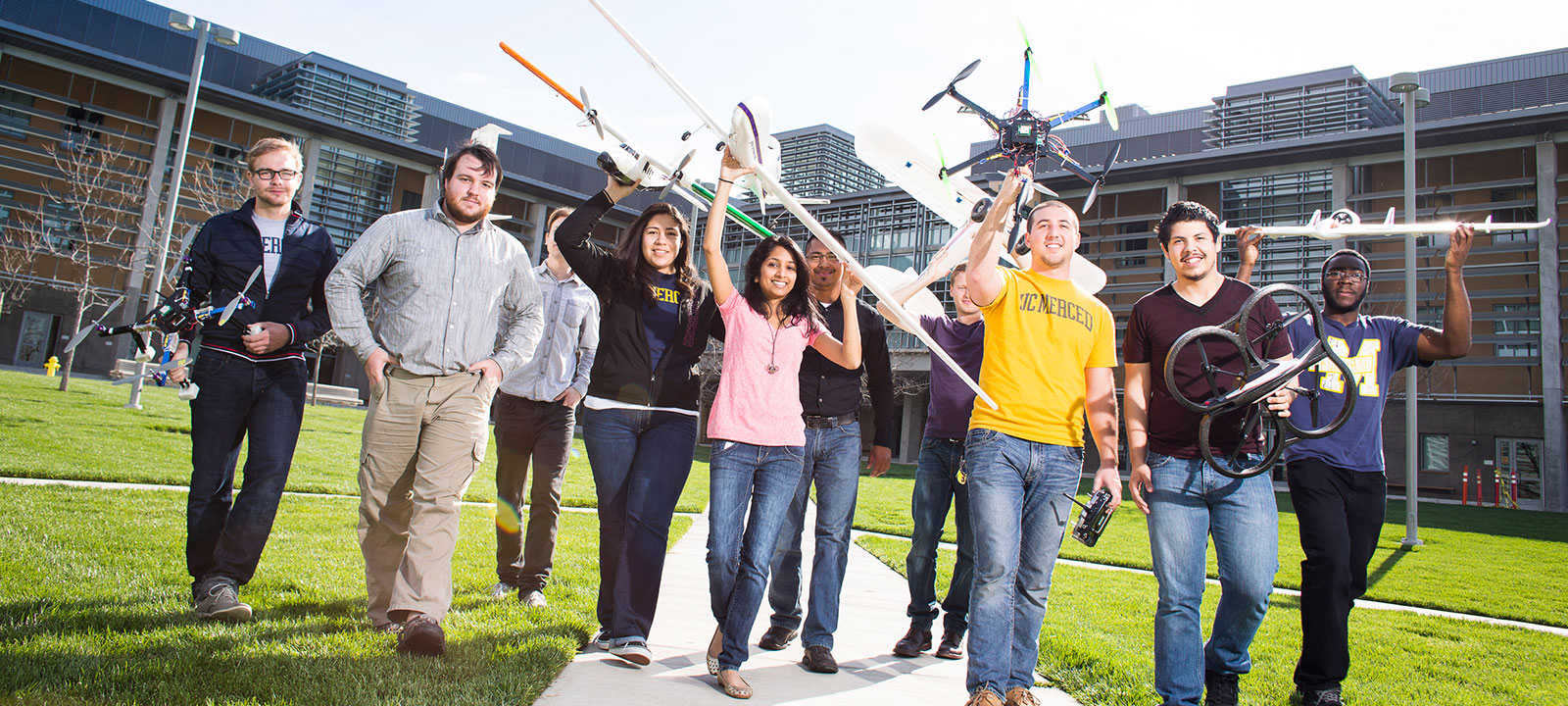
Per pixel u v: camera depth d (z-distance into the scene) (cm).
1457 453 2520
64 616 287
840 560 349
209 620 306
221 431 331
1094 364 323
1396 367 370
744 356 323
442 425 314
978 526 296
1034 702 295
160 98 3331
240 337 333
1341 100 2830
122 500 575
